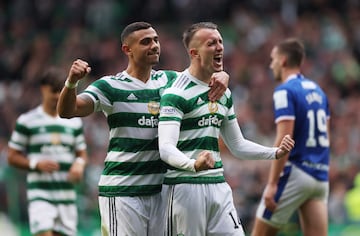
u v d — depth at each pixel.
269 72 40.44
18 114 40.53
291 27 43.59
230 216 15.80
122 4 47.81
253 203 30.61
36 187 21.45
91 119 37.34
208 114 15.66
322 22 43.75
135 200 15.95
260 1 45.44
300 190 18.91
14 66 45.38
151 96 16.12
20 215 28.86
